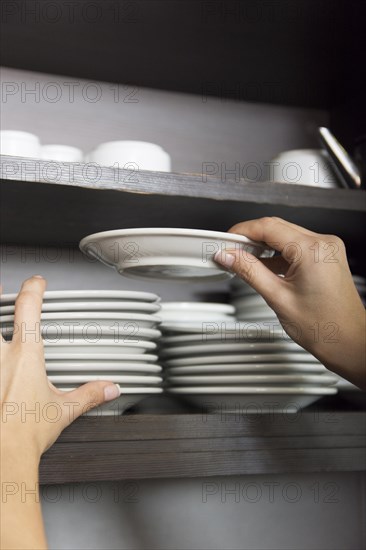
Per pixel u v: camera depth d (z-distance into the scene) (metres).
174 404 1.20
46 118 1.28
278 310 0.91
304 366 1.02
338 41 1.25
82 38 1.18
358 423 1.07
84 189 0.98
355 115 1.41
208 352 1.04
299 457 1.03
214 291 1.37
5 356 0.80
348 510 1.45
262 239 0.93
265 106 1.46
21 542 0.69
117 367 0.94
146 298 0.99
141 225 1.22
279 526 1.38
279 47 1.26
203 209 1.12
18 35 1.17
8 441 0.75
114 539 1.26
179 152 1.37
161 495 1.31
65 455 0.91
